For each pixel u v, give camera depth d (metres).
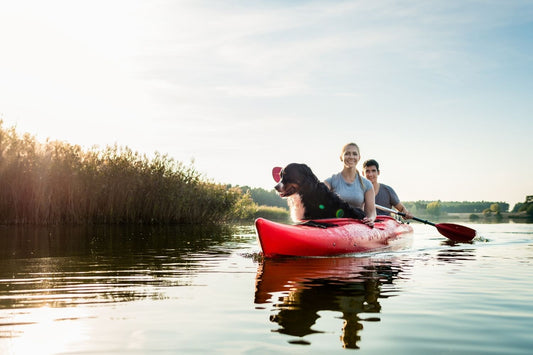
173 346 1.95
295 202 5.93
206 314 2.49
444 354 1.87
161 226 12.30
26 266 4.37
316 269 4.18
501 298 2.89
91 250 5.83
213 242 7.17
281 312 2.53
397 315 2.47
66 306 2.67
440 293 3.06
